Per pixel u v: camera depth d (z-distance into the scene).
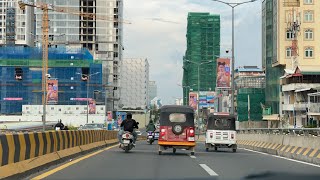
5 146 10.77
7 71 137.38
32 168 12.84
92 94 138.25
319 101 66.94
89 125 55.31
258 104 102.19
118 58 189.12
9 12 188.50
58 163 16.47
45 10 164.50
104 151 25.69
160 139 23.16
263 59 118.56
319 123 65.38
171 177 12.23
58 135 17.42
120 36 195.62
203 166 15.80
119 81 189.25
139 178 11.95
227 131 30.45
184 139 23.14
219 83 57.19
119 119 116.06
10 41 187.50
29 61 137.62
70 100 138.25
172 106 23.42
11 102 136.50
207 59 152.62
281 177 12.41
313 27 85.75
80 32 191.62
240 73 143.88
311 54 85.56
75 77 138.88
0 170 10.06
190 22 152.88
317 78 76.75
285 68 86.06
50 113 122.31
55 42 186.00
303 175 13.00
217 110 117.38
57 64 138.88
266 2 93.50
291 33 85.62
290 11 85.88
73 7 190.50
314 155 18.23
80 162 17.28
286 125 78.19
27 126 79.69
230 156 22.36
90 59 140.50
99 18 189.62
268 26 92.50
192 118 23.31
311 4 86.06
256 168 15.16
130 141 24.30
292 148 22.59
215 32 153.12
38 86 136.88
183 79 170.88
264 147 29.30
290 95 79.56
